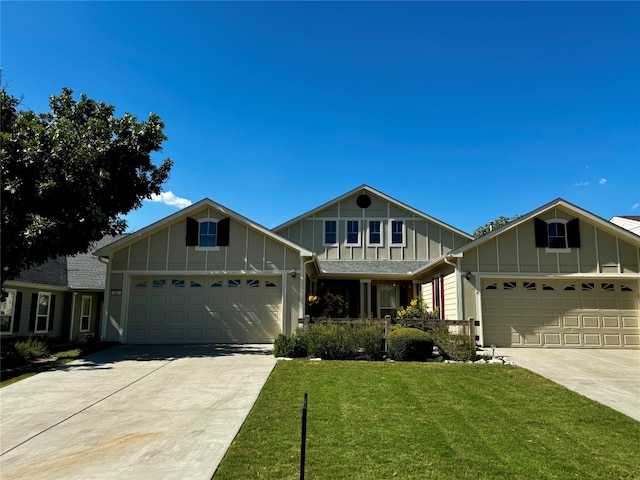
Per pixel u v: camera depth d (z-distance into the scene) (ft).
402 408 25.11
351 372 33.96
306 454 18.45
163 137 49.16
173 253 52.60
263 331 51.49
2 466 17.51
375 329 41.42
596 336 48.21
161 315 51.83
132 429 21.68
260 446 19.30
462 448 19.44
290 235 71.00
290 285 51.78
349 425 22.12
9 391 29.37
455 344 40.09
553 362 39.29
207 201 52.90
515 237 49.93
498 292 49.24
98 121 45.52
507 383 31.40
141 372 34.78
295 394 27.81
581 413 24.95
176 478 16.29
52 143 40.88
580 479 16.67
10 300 53.42
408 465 17.56
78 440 20.27
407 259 70.08
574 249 49.62
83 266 68.23
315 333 41.14
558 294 49.19
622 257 49.32
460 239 70.90
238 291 52.37
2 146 39.27
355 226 71.31
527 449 19.51
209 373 34.04
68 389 29.71
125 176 48.01
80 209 42.45
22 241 38.52
